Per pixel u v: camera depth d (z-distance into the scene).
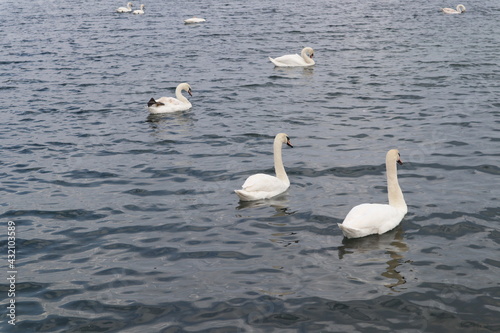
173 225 13.68
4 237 13.35
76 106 25.62
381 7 61.19
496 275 11.22
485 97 24.70
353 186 15.70
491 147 18.33
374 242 12.55
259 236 12.99
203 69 32.91
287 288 10.97
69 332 9.98
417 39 40.44
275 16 55.91
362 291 10.80
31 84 30.23
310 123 22.00
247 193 14.71
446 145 18.70
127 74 31.94
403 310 10.25
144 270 11.78
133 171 17.41
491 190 15.00
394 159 13.55
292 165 17.41
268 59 35.53
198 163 17.92
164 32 47.66
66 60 36.53
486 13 54.00
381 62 33.22
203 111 24.25
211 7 65.44
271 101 25.61
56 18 59.88
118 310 10.51
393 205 13.70
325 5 64.25
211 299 10.71
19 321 10.27
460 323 9.91
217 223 13.70
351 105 24.41
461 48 36.22
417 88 26.80
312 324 9.96
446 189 15.19
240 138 20.38
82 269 11.92
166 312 10.41
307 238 12.84
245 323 10.03
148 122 22.86
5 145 20.31
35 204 15.17
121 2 75.06
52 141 20.67
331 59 34.94
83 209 14.77
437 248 12.23
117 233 13.42
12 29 52.03
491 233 12.77
